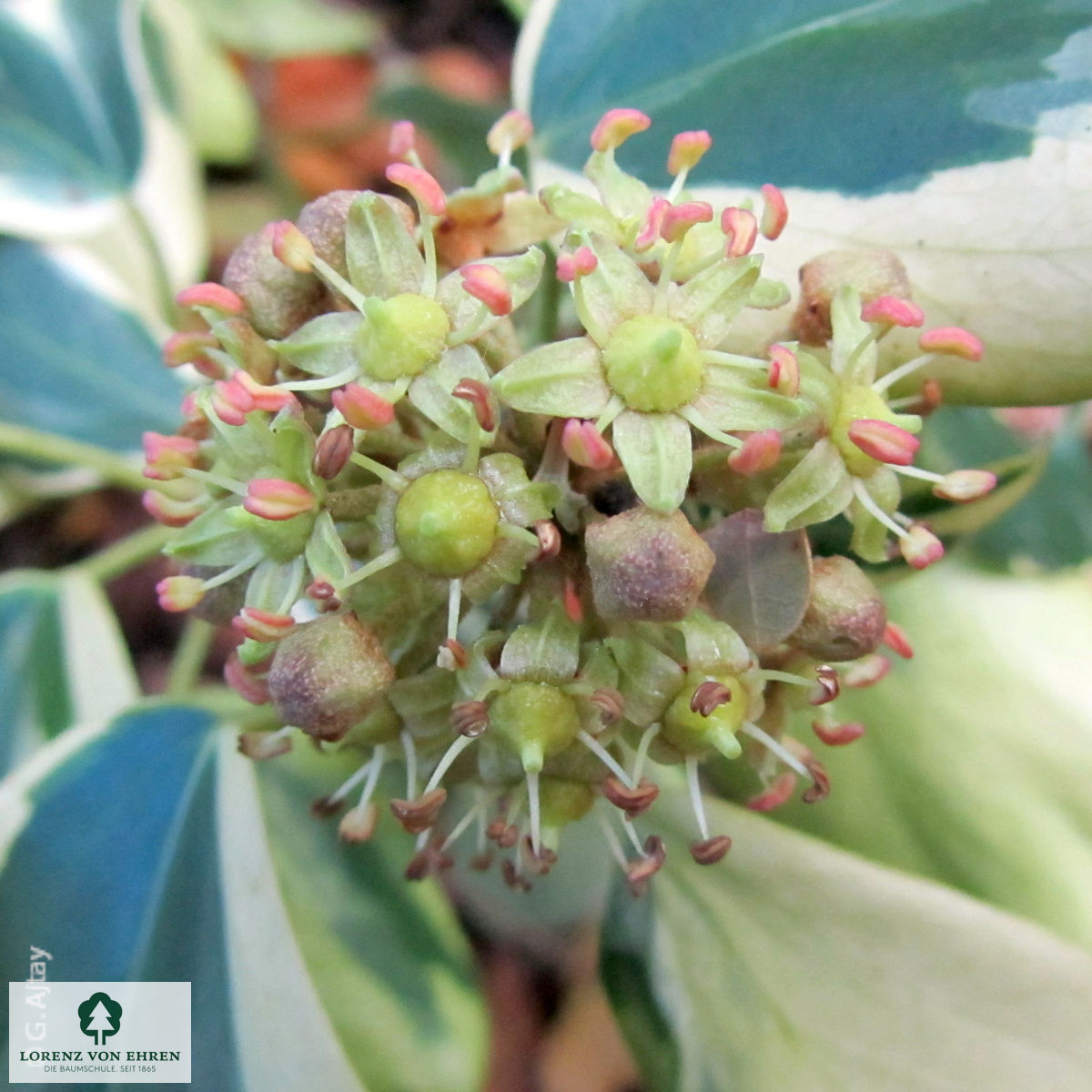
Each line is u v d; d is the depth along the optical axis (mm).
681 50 46
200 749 50
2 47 70
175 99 78
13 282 71
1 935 46
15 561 97
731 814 45
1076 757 57
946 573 64
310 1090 45
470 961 55
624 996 51
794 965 46
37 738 59
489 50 119
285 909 47
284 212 103
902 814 56
